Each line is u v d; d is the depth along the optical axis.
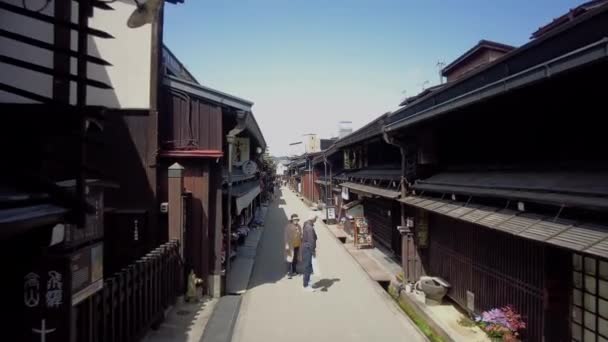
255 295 9.17
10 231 1.94
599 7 3.16
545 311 5.31
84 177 2.53
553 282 5.28
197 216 8.55
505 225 4.95
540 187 4.81
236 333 6.95
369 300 8.88
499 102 5.66
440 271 8.86
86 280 3.80
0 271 2.91
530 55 4.14
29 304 2.91
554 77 3.79
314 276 10.96
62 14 4.95
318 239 16.92
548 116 5.27
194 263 8.54
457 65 13.45
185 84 8.54
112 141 8.00
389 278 10.78
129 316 5.27
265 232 19.17
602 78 4.17
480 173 6.95
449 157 8.60
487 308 6.83
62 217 2.45
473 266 7.35
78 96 2.42
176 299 7.89
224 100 8.64
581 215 4.26
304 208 31.44
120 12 8.07
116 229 7.67
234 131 9.04
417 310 8.30
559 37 3.71
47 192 2.38
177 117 8.61
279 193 53.78
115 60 8.05
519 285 5.94
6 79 6.78
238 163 11.66
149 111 8.06
